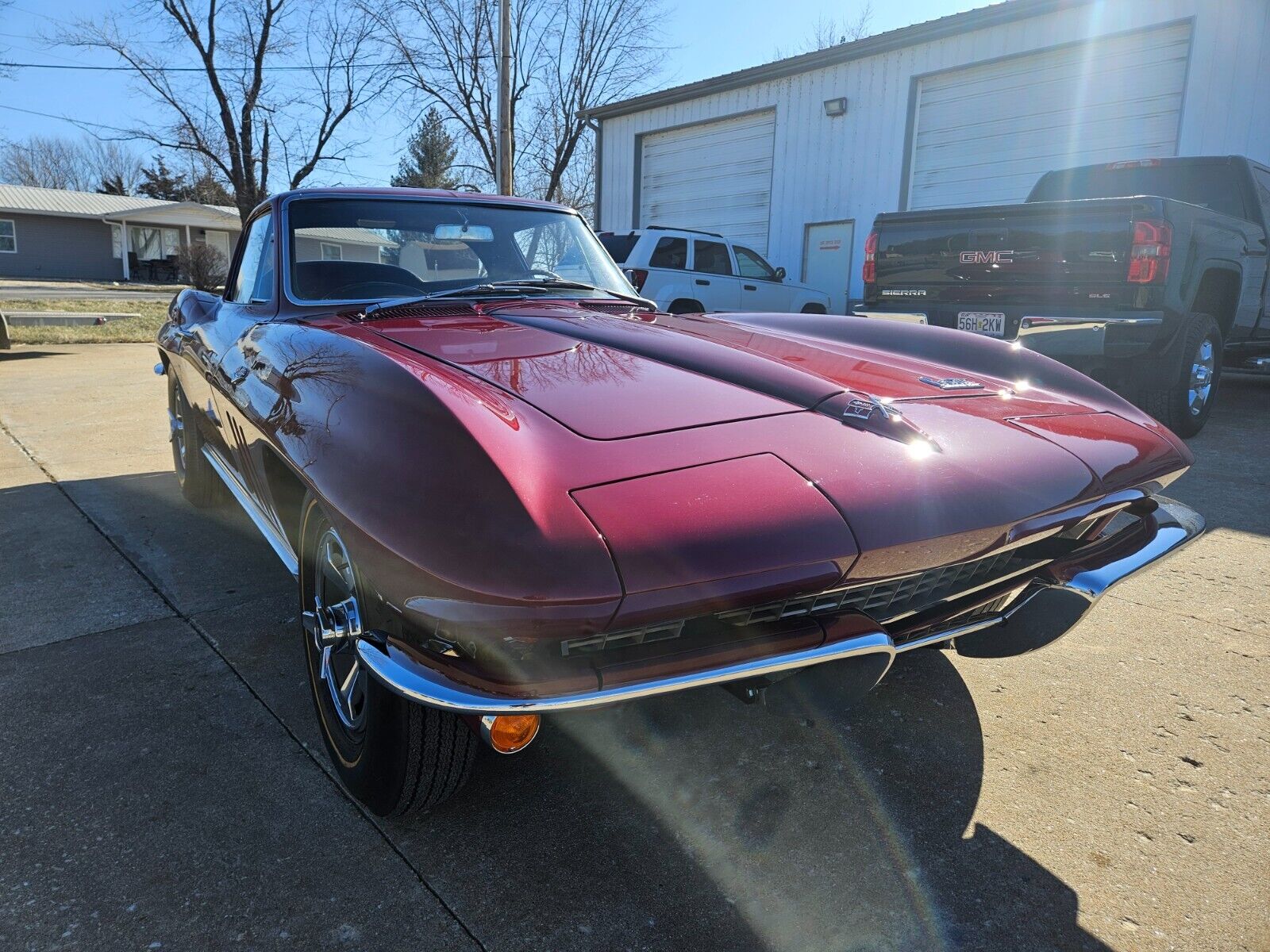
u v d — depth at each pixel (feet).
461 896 5.19
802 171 40.37
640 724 7.25
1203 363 18.10
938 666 8.34
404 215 9.13
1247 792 6.31
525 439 4.61
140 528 12.09
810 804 6.17
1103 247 16.01
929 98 35.83
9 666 7.92
